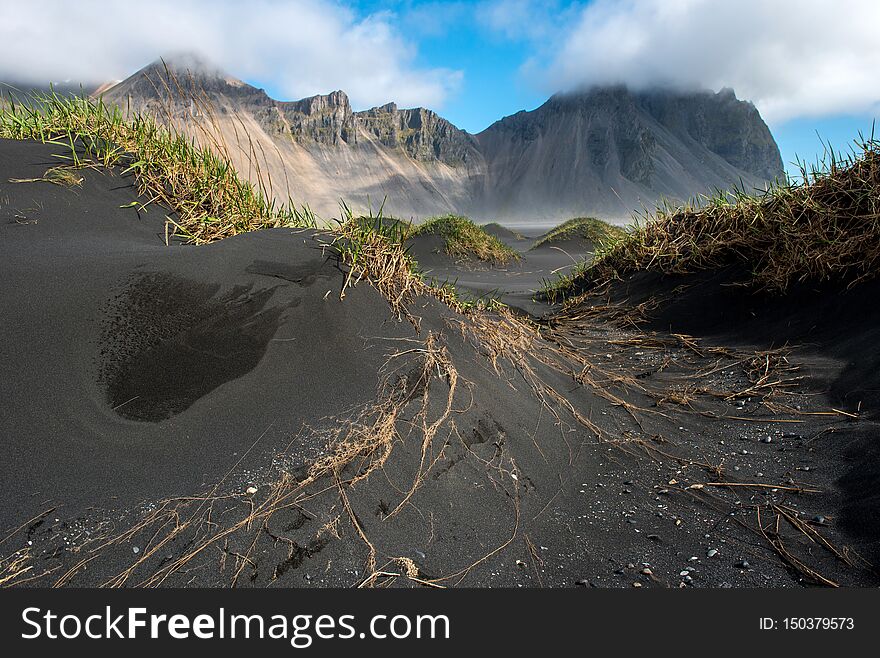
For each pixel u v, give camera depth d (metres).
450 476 2.15
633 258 5.84
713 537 2.09
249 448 1.99
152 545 1.64
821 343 3.53
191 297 2.40
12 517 1.64
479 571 1.83
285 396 2.21
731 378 3.49
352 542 1.80
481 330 3.24
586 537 2.08
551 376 3.24
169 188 3.46
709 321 4.44
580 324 5.03
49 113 3.87
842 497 2.18
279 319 2.47
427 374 2.51
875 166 4.08
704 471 2.55
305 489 1.89
